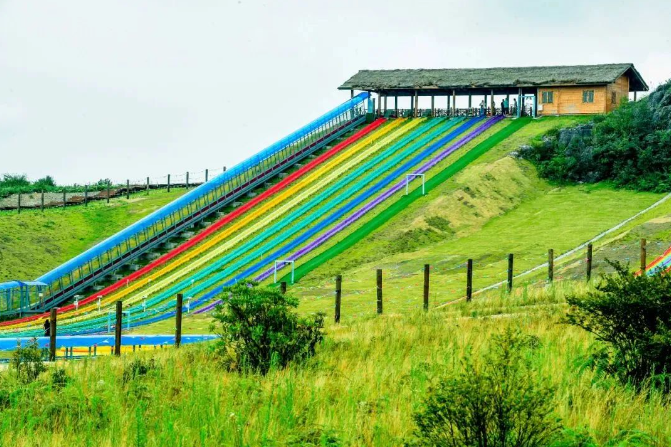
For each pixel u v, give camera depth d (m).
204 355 31.27
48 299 78.81
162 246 88.25
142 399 23.66
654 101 100.06
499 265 67.25
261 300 30.50
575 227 79.06
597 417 19.70
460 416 18.59
